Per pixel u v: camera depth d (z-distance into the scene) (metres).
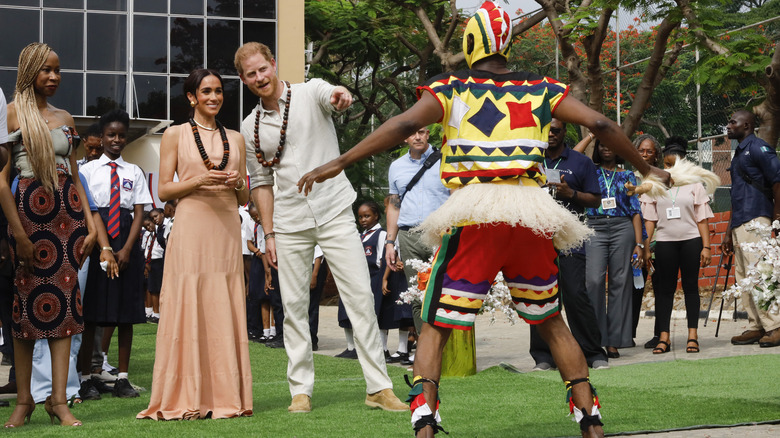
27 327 4.83
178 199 5.34
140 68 19.95
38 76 5.02
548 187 6.56
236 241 5.39
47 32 19.48
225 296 5.27
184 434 4.51
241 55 5.40
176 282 5.21
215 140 5.39
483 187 3.54
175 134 5.36
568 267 7.26
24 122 4.91
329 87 5.42
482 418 4.83
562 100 3.61
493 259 3.59
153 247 14.32
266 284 10.27
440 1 21.91
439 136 18.61
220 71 20.48
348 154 3.47
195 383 5.11
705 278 12.96
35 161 4.88
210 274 5.26
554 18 15.02
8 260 5.30
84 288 6.02
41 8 19.42
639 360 7.92
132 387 6.23
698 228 8.46
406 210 7.66
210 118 5.44
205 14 20.38
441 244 3.63
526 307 3.72
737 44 11.53
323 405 5.53
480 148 3.56
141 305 6.18
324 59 26.33
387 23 24.80
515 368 7.32
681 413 4.87
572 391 3.71
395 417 4.98
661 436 4.25
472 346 7.06
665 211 8.48
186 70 20.27
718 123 13.11
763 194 8.39
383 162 23.30
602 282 8.12
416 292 7.40
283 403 5.68
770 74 9.73
